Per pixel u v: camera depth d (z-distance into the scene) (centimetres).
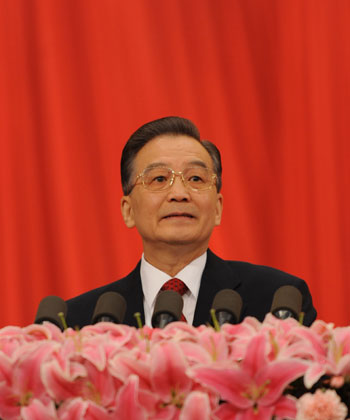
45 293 755
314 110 761
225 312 263
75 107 761
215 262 434
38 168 761
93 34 762
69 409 203
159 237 413
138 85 760
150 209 416
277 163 763
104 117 761
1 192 757
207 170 419
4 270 754
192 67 760
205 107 759
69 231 755
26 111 758
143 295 431
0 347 219
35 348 213
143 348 215
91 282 756
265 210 762
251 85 762
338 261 760
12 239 755
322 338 211
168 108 758
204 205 415
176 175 413
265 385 199
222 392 197
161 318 262
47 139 759
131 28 760
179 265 424
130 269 757
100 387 208
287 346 209
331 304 759
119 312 269
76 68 762
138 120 761
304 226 761
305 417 192
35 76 761
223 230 758
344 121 763
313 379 195
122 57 762
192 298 420
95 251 757
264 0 765
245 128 762
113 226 759
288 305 259
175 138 423
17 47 756
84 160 762
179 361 203
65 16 761
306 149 763
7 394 210
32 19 760
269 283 429
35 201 759
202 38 759
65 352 209
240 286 427
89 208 760
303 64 763
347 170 764
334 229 760
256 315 415
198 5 760
